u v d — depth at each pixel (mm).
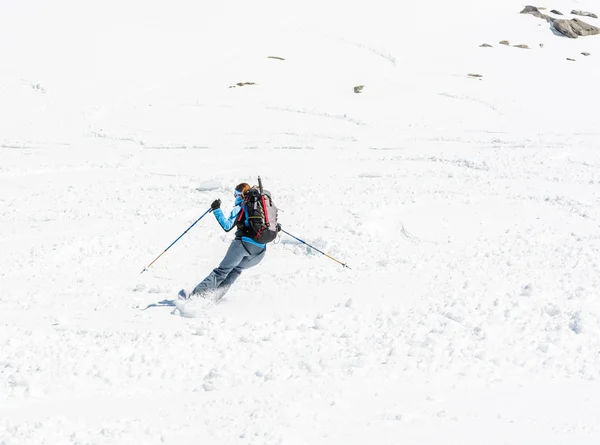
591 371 11320
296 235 21047
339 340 12961
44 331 13484
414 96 76125
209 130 60250
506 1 131750
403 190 28500
